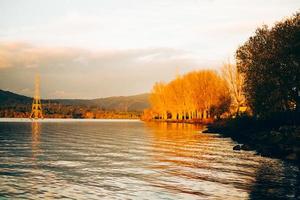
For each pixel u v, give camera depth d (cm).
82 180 2600
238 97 9675
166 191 2250
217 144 5541
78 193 2202
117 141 6297
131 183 2495
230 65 9875
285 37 5169
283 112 6159
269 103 5419
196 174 2841
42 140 6544
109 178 2680
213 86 13275
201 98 13575
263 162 3512
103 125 15438
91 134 8556
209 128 9638
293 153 3775
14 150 4712
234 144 5528
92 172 2944
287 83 5088
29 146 5297
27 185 2427
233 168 3139
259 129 6581
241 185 2411
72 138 7144
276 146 4531
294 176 2727
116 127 12938
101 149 4853
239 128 7738
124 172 2945
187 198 2078
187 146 5244
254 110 6272
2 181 2559
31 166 3266
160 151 4578
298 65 4962
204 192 2216
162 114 18688
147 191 2250
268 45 5516
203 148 4934
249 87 5916
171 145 5419
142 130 10325
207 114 14638
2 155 4128
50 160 3688
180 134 8081
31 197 2108
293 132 4869
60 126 14025
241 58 6078
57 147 5153
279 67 5150
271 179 2611
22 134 8494
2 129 11062
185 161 3619
